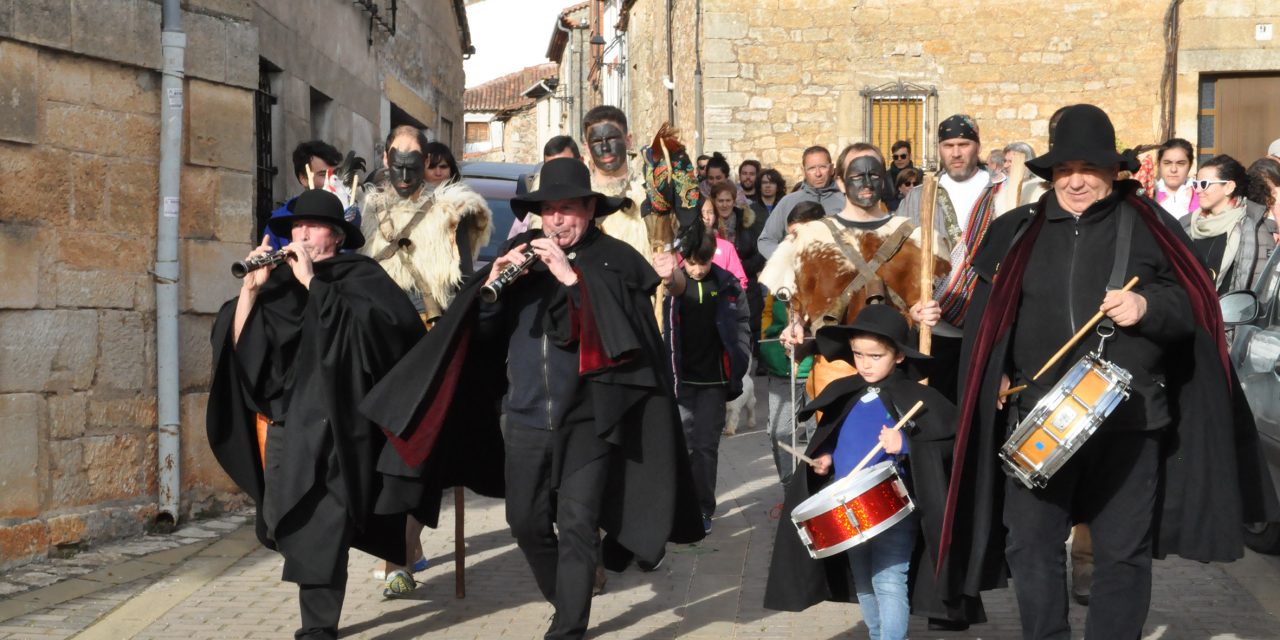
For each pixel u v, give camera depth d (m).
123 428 7.34
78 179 7.05
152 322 7.50
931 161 19.64
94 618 5.89
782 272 6.49
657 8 24.64
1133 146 19.62
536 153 51.91
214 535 7.48
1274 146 8.52
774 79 19.69
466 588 6.41
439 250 6.60
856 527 4.59
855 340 4.99
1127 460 4.50
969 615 4.85
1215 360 4.50
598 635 5.66
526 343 5.29
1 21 6.54
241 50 8.02
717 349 7.41
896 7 19.59
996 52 19.64
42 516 6.88
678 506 5.46
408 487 5.36
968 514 4.75
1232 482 4.48
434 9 18.38
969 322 4.77
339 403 5.30
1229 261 7.55
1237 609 5.87
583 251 5.40
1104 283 4.51
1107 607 4.50
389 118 15.34
